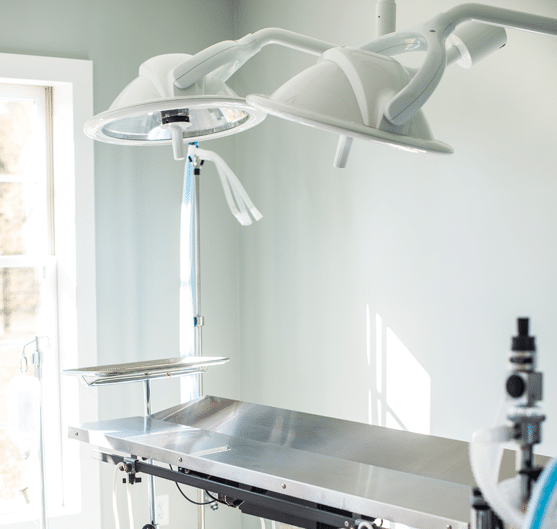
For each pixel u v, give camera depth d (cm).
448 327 216
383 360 246
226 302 346
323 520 150
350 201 262
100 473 313
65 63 301
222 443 186
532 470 67
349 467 161
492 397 200
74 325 308
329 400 279
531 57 184
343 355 269
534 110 184
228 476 165
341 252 269
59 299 314
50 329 314
